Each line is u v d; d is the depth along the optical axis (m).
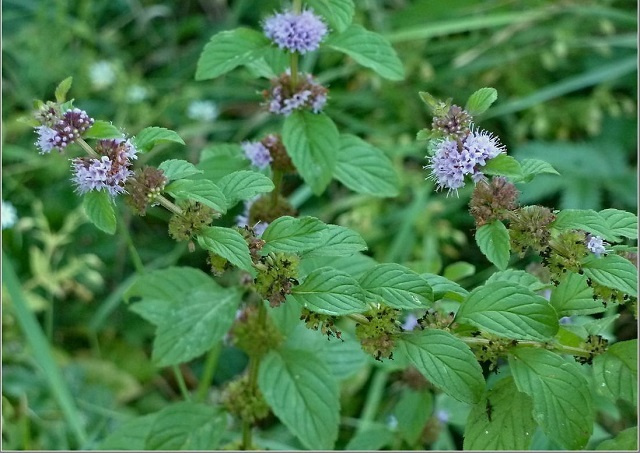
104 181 0.26
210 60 0.32
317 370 0.31
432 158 0.26
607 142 0.58
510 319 0.26
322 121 0.32
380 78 0.59
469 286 0.50
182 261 0.53
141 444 0.33
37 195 0.57
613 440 0.28
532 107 0.59
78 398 0.47
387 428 0.37
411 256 0.52
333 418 0.31
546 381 0.26
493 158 0.26
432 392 0.37
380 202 0.54
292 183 0.54
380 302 0.26
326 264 0.32
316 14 0.34
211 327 0.31
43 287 0.54
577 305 0.28
